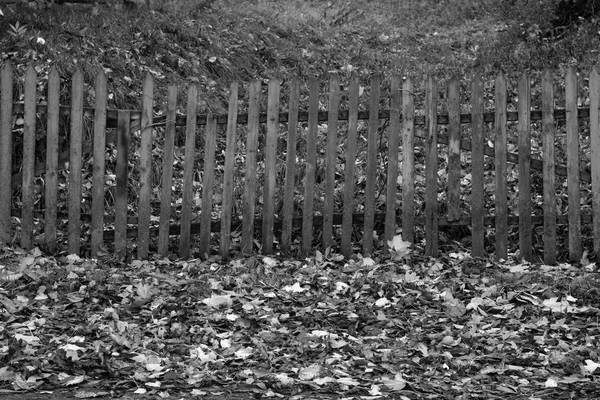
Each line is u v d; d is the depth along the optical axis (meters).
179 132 8.57
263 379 4.38
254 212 7.10
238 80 9.88
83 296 5.77
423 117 6.96
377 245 7.25
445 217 6.96
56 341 4.88
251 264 6.72
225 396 4.17
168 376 4.39
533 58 10.45
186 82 9.31
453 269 6.57
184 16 10.56
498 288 5.98
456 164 6.91
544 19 11.61
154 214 7.73
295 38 11.21
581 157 8.22
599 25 10.98
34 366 4.45
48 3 9.27
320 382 4.32
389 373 4.52
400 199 7.80
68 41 9.04
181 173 8.21
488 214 7.71
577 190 6.82
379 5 13.02
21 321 5.28
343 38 11.50
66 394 4.16
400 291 5.94
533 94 9.51
